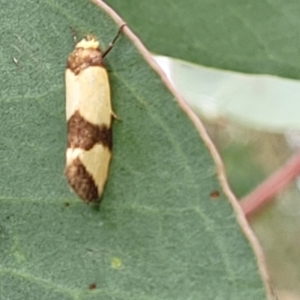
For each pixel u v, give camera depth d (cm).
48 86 9
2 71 9
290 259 13
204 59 9
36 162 9
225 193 8
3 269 9
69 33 9
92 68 9
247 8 9
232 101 10
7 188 9
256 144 12
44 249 9
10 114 9
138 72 9
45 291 9
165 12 9
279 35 9
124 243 9
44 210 9
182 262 9
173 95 8
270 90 10
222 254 8
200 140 8
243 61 9
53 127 9
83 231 9
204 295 8
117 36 9
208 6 9
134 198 9
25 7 9
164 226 9
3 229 9
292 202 13
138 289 9
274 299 8
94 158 9
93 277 9
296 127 10
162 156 9
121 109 9
